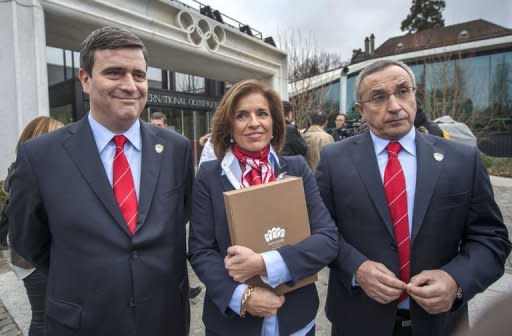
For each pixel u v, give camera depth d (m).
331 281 1.70
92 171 1.31
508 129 16.20
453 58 15.72
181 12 8.34
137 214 1.33
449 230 1.43
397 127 1.47
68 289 1.27
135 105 1.33
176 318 1.43
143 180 1.38
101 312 1.25
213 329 1.38
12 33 4.79
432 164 1.45
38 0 5.16
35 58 5.07
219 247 1.37
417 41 26.48
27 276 1.83
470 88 15.38
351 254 1.47
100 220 1.27
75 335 1.26
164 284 1.36
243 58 11.09
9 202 1.39
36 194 1.32
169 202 1.41
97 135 1.39
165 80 11.77
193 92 12.76
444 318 1.42
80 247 1.26
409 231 1.43
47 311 1.32
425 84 15.16
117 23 6.74
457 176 1.43
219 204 1.39
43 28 5.24
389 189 1.47
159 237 1.34
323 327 2.63
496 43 15.77
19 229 1.40
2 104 4.78
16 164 1.37
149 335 1.32
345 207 1.55
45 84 5.24
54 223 1.28
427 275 1.33
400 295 1.38
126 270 1.27
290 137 3.62
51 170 1.30
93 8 6.27
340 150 1.66
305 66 15.61
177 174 1.49
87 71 1.32
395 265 1.43
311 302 1.42
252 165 1.43
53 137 1.37
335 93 18.69
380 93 1.48
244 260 1.19
